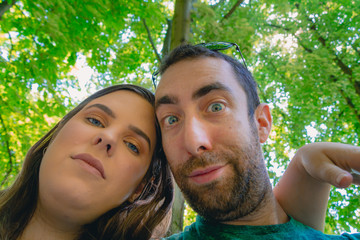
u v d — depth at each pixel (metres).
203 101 0.30
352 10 1.60
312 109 1.58
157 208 0.47
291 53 1.63
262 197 0.29
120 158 0.34
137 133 0.37
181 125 0.30
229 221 0.30
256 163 0.29
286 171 0.34
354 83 1.58
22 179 0.38
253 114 0.33
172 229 0.65
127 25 1.52
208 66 0.32
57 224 0.33
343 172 0.20
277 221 0.31
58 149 0.32
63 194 0.30
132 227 0.42
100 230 0.39
